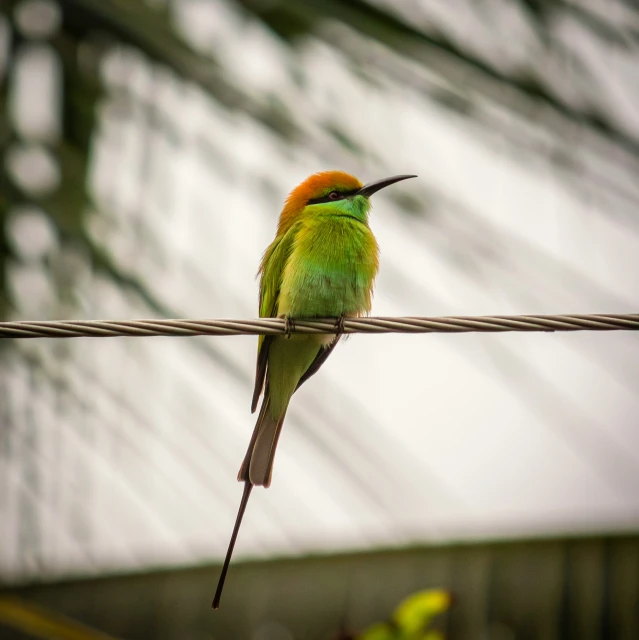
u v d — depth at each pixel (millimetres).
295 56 9133
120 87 9141
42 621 9680
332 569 11984
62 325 7234
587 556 11555
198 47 9023
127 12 8812
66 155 8938
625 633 11148
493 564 11664
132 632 11758
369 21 8836
